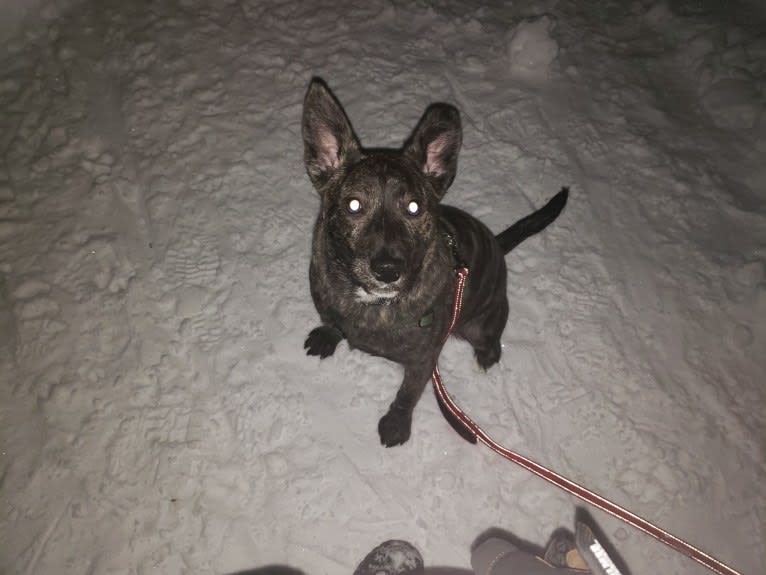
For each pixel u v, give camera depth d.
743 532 0.73
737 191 1.01
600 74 1.12
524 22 1.07
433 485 0.71
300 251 0.85
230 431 0.72
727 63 1.13
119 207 0.86
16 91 0.95
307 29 1.08
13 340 0.75
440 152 0.60
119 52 1.00
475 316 0.72
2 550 0.63
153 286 0.80
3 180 0.87
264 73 1.02
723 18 1.20
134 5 1.06
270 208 0.88
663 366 0.83
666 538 0.53
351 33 1.09
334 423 0.73
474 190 0.93
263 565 0.65
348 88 1.01
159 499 0.67
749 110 1.06
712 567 0.51
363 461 0.71
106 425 0.71
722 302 0.89
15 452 0.68
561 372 0.80
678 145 1.04
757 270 0.90
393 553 0.63
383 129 0.97
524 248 0.89
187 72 1.00
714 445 0.77
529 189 0.95
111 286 0.80
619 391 0.80
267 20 1.08
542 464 0.74
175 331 0.78
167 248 0.84
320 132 0.59
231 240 0.85
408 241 0.55
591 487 0.73
